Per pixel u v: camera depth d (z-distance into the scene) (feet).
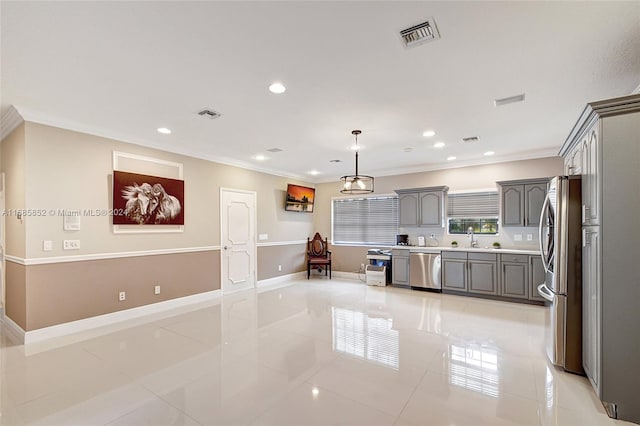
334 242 25.31
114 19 6.01
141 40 6.73
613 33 6.54
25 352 10.09
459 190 19.71
